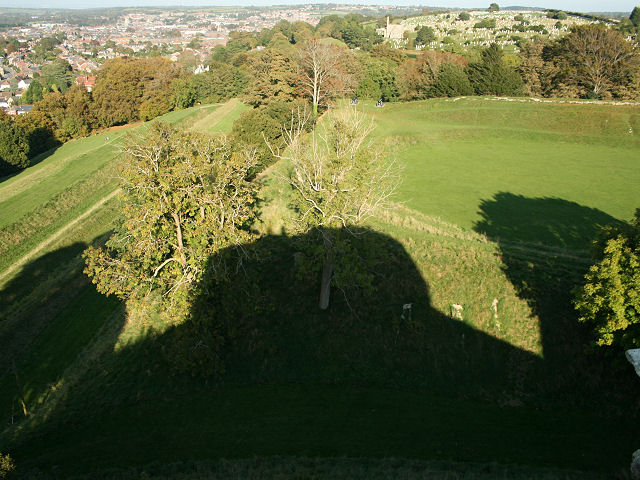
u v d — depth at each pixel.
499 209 44.16
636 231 23.27
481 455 21.72
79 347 31.91
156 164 28.58
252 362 28.39
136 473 21.66
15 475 22.22
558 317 27.23
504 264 30.72
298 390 26.80
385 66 95.69
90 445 24.05
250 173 45.03
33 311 35.91
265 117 54.22
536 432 22.94
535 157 61.12
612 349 24.17
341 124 37.12
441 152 63.59
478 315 28.69
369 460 21.66
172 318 28.03
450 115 78.06
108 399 26.97
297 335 29.41
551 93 91.12
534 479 19.30
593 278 23.12
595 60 84.44
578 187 50.16
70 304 36.62
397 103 86.12
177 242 30.39
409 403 25.41
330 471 20.61
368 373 27.39
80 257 43.81
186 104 108.75
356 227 28.52
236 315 30.14
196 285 27.73
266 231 37.56
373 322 29.41
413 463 21.22
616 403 23.64
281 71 77.75
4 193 55.59
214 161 31.73
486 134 70.31
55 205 51.78
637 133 65.00
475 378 26.39
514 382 25.83
